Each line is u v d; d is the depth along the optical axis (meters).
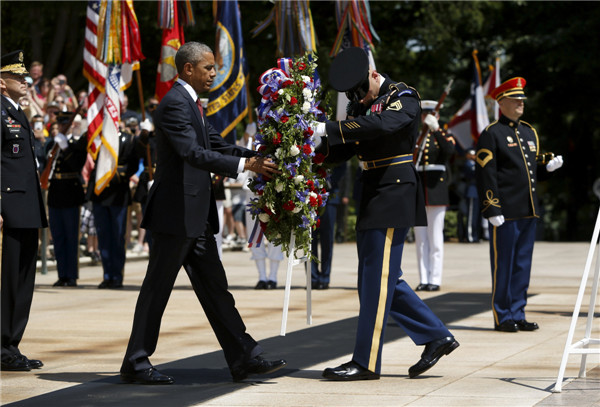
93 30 50.31
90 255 65.06
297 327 34.41
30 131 27.56
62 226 50.28
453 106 126.12
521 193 33.47
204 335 33.00
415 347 30.00
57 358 28.84
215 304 24.80
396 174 24.95
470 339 31.50
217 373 26.06
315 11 95.19
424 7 99.75
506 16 112.88
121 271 49.69
